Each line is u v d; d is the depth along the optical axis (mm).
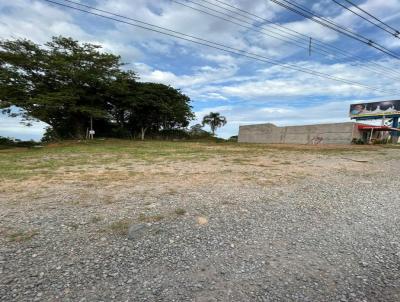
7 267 2783
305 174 8578
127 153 15164
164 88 35812
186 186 6520
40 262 2904
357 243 3568
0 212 4469
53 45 24578
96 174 8109
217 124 45406
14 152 15750
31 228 3799
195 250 3273
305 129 31922
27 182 6875
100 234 3648
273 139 36344
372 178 8031
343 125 27750
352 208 5055
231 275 2766
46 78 24734
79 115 27531
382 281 2691
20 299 2279
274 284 2621
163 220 4176
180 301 2330
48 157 12977
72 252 3145
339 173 8883
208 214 4488
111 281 2602
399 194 6129
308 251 3322
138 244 3387
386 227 4141
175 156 13781
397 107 28812
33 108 23547
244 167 9914
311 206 5109
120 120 34750
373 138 28031
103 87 27125
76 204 4941
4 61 22422
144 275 2725
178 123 39438
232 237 3662
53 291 2412
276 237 3705
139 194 5688
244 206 4973
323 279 2723
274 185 6805
